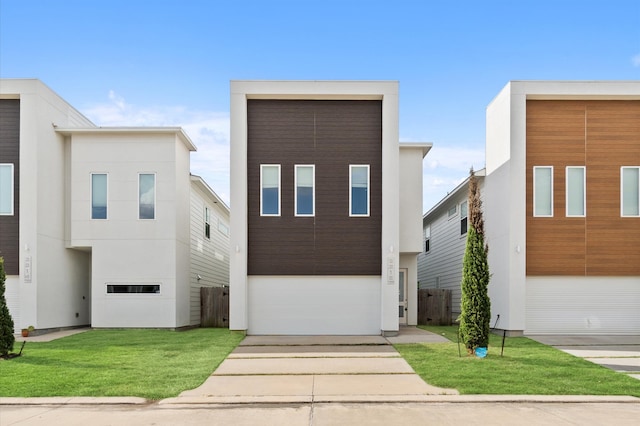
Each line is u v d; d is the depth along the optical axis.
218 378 9.77
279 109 16.19
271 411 7.64
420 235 17.98
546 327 15.61
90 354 12.00
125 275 17.36
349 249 15.95
